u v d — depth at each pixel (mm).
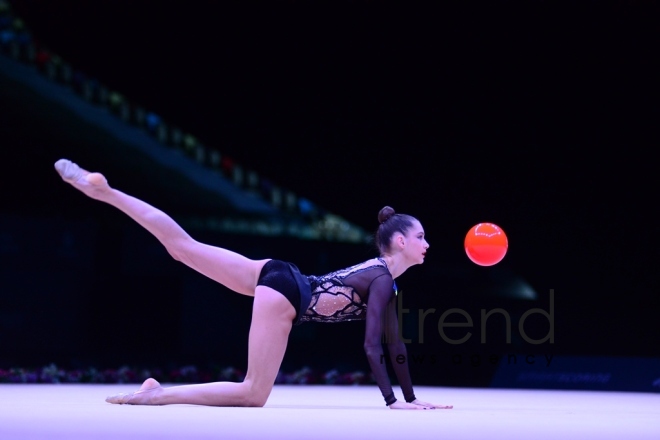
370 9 17781
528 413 6102
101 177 6641
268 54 18828
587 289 17906
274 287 6539
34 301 18766
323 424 4629
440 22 17312
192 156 22234
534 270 18281
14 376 12562
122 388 10570
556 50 16703
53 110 21797
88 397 7852
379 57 17953
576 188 17531
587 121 17047
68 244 19219
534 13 16609
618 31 16219
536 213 17891
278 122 19234
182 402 6352
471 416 5602
